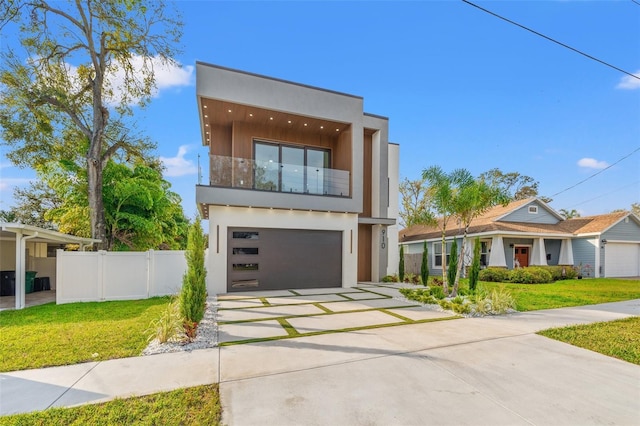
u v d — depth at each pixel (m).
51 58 11.64
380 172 14.20
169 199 15.68
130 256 9.71
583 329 5.65
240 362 4.04
